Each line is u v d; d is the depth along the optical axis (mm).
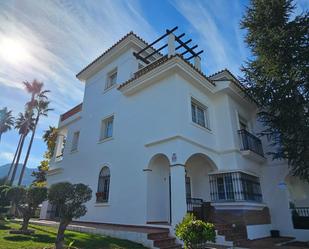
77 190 7617
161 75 11805
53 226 12070
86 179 15102
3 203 15125
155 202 10797
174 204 9211
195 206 12219
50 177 19344
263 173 14664
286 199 13469
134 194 11266
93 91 17938
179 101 10953
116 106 14805
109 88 16094
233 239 9578
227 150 12539
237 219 10945
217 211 11703
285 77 11227
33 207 9516
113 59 16891
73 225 11977
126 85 13461
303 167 11016
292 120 11266
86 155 15977
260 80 12547
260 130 15562
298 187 15367
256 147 14156
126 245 7902
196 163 13586
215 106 13961
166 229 9195
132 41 15148
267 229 12750
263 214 13031
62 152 20797
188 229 6176
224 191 11945
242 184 11750
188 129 10922
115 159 13281
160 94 11844
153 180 11094
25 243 7090
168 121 10867
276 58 11570
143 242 8188
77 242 7836
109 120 15578
